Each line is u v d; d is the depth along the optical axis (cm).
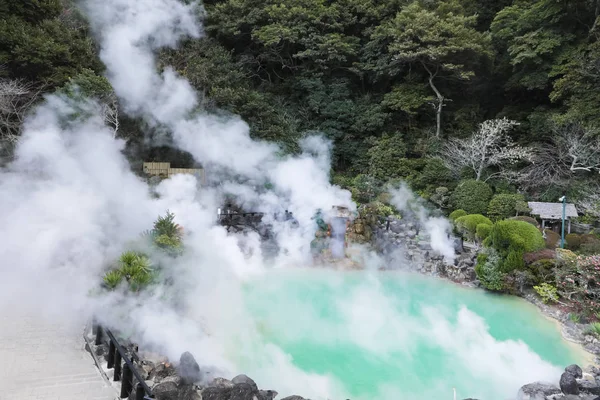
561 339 859
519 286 1080
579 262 975
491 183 1889
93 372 586
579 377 635
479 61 2236
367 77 2498
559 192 1758
